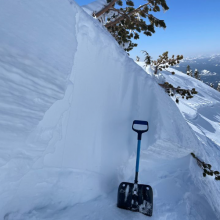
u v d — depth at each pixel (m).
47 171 1.98
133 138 2.88
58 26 1.85
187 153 3.77
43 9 1.84
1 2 1.55
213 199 3.58
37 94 1.40
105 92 2.73
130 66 3.16
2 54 1.30
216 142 8.41
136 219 2.05
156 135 2.97
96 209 2.09
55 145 2.06
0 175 1.32
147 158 3.25
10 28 1.45
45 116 1.60
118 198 2.17
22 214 1.71
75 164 2.26
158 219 2.18
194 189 3.24
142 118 3.05
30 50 1.47
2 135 1.20
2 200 1.53
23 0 1.72
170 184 3.07
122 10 4.30
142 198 2.14
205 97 17.58
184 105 13.01
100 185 2.41
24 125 1.30
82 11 2.53
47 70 1.50
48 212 1.86
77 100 2.36
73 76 2.26
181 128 3.75
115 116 2.79
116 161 2.65
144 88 3.21
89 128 2.46
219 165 5.53
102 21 4.42
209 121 12.10
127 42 4.96
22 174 1.44
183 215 2.46
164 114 3.33
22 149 1.36
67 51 1.75
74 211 1.98
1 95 1.23
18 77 1.33
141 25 3.99
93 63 2.59
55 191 2.02
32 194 1.84
